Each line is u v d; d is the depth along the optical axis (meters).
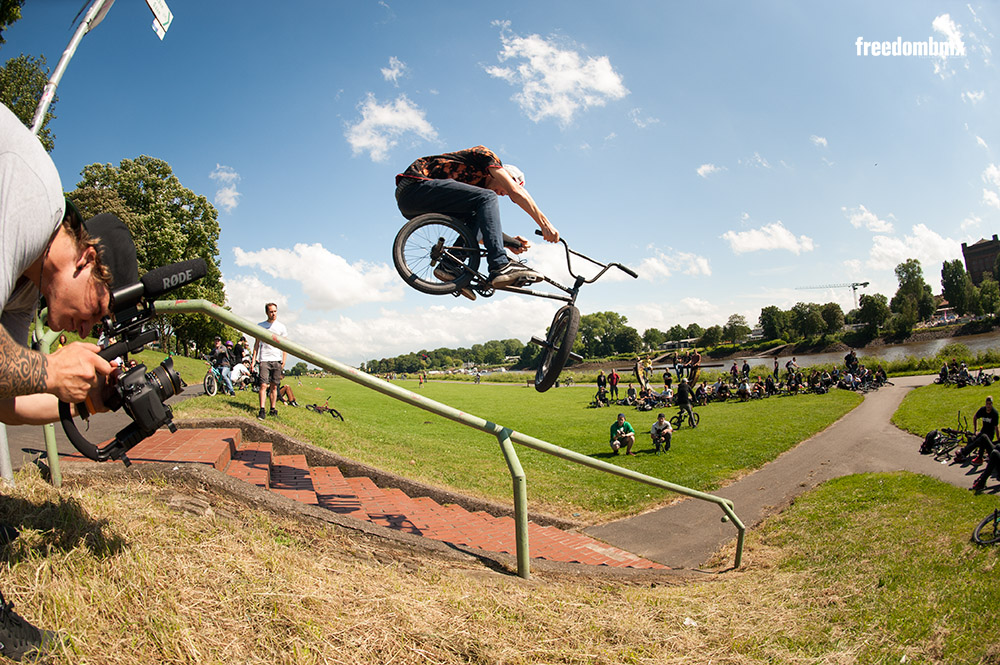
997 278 145.38
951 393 26.89
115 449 1.94
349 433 12.11
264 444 6.64
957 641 4.19
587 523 9.47
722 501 6.61
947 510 9.43
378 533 3.79
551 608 3.21
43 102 3.64
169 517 2.99
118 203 39.62
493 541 5.98
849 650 3.71
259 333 3.18
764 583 5.91
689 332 168.88
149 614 2.08
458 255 4.32
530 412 29.89
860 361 45.28
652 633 3.20
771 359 98.25
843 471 13.53
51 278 1.68
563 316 4.68
